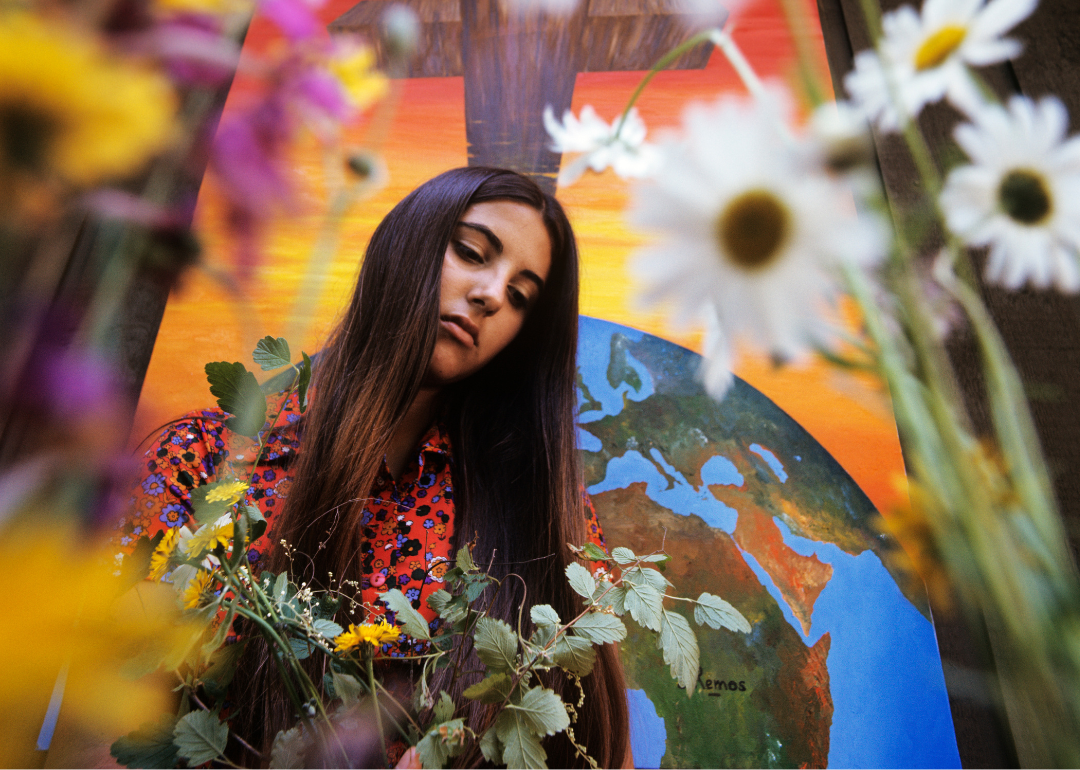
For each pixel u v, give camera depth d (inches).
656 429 43.2
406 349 33.5
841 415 42.4
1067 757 7.2
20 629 4.0
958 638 37.0
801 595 39.3
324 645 20.2
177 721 17.8
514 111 46.5
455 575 24.5
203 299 38.9
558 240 39.5
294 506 31.0
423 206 36.5
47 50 3.4
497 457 38.3
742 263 5.7
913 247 7.6
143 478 29.9
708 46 45.8
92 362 4.2
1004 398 8.1
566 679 28.8
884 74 8.5
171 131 4.2
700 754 36.7
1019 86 40.8
